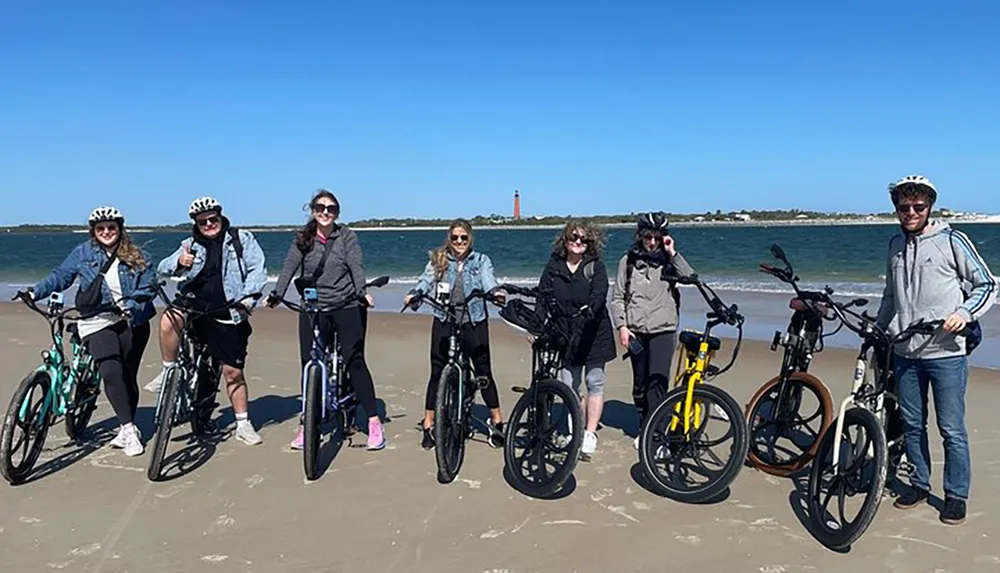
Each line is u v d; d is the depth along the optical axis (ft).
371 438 18.47
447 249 18.25
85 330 17.56
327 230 17.75
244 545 13.35
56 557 12.86
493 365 30.07
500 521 14.37
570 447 14.87
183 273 17.44
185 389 17.49
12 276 98.58
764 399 17.48
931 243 13.82
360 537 13.69
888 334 14.42
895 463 15.53
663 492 15.33
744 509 14.93
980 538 13.55
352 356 17.95
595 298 16.96
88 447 18.48
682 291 59.26
